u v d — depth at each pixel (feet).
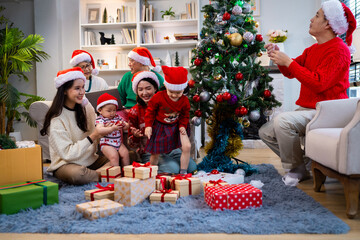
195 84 8.13
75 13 18.45
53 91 18.17
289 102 16.96
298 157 7.57
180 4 17.61
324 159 5.78
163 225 4.65
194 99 8.04
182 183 6.20
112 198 5.93
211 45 8.14
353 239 4.26
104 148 7.54
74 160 7.16
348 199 5.09
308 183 7.50
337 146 5.24
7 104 14.99
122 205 5.30
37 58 18.06
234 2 8.10
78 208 5.19
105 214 5.06
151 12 17.17
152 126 7.49
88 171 7.19
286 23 16.88
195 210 5.28
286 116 7.49
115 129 7.24
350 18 7.54
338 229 4.48
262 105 7.93
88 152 7.33
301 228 4.52
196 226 4.62
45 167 9.80
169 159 7.91
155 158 7.58
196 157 10.45
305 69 7.27
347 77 7.54
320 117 6.65
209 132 8.79
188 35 16.71
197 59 8.32
